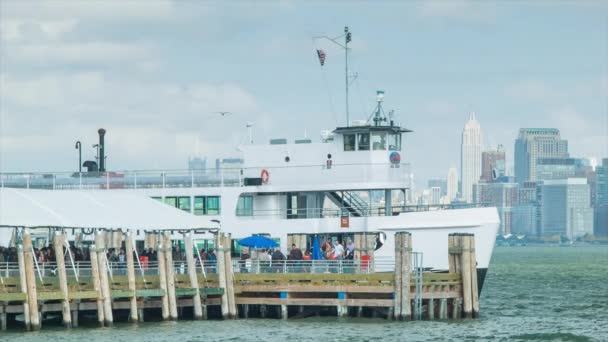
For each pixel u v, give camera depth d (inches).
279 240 3946.9
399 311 3363.7
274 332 3233.3
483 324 3449.8
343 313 3437.5
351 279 3400.6
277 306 3523.6
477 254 3708.2
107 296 3198.8
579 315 4040.4
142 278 3363.7
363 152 3973.9
